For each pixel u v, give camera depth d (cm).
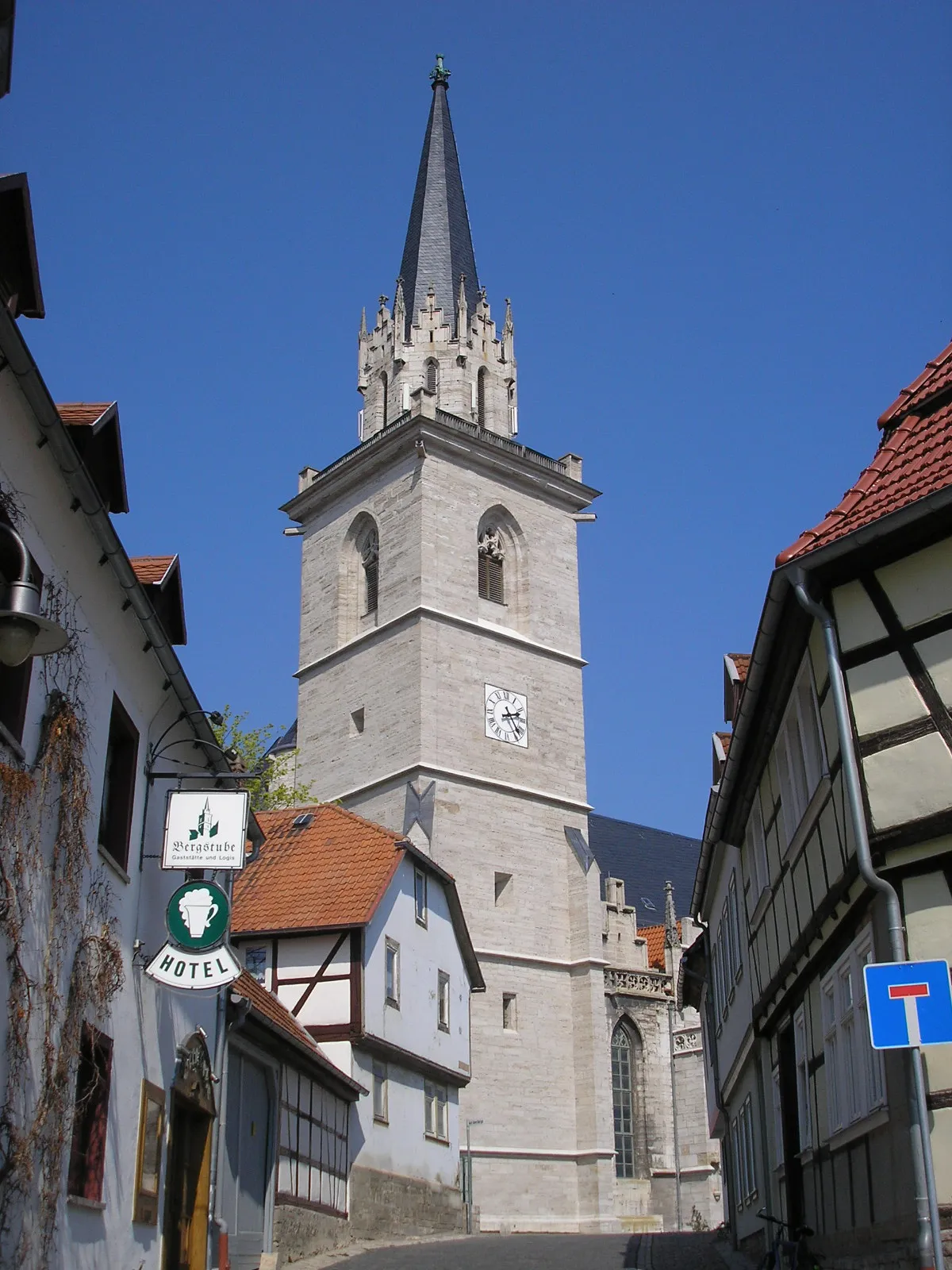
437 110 7538
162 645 1712
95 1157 1552
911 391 1838
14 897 1293
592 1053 5641
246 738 5219
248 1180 2306
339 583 6438
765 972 2269
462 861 5631
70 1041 1444
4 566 1323
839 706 1508
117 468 1627
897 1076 1397
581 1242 3266
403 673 5884
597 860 7725
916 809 1430
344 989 3195
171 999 1877
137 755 1759
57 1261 1408
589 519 6712
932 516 1454
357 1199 3053
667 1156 5947
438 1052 3722
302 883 3438
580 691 6372
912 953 1405
